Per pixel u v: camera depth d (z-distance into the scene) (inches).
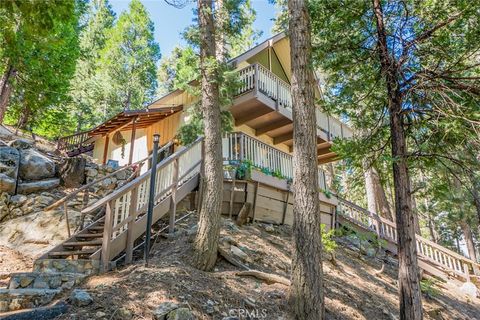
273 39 488.4
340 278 271.9
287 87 467.2
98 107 954.7
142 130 559.5
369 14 269.1
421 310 199.6
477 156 247.8
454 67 235.3
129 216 222.7
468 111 219.5
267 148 375.6
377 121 278.4
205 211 222.2
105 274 190.2
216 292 176.2
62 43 213.8
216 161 237.6
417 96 241.8
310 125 211.5
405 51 244.5
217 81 259.6
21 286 167.2
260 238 291.6
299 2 239.1
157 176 260.7
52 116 720.3
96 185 379.6
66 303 142.5
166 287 164.9
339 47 273.1
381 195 563.5
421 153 242.8
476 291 389.7
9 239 271.0
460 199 500.1
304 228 189.5
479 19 219.3
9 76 483.5
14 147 376.5
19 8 173.5
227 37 334.6
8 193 313.7
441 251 431.5
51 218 294.2
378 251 420.2
